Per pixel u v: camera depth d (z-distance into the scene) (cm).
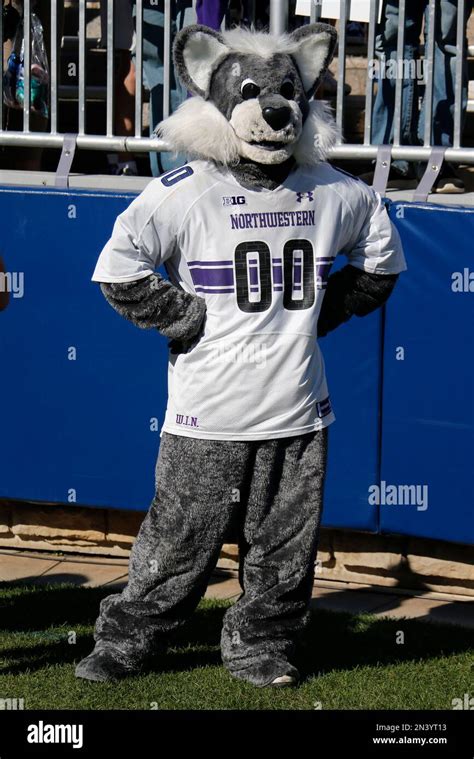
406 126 682
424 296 603
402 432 616
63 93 810
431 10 607
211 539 513
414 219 600
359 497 628
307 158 498
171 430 513
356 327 615
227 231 493
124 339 650
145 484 659
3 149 739
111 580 657
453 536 614
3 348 668
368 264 520
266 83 486
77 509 691
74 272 651
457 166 752
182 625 530
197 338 502
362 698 509
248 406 499
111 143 652
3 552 703
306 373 505
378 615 611
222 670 535
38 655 549
